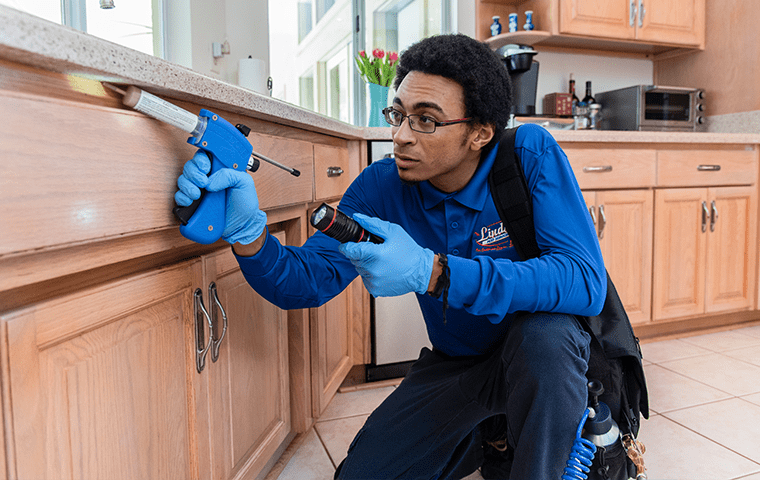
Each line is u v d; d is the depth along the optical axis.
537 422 0.79
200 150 0.65
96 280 0.60
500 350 0.91
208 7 2.07
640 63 3.24
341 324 1.69
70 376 0.54
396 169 1.01
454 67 0.76
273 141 1.01
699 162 2.34
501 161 0.90
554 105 2.85
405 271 0.73
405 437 1.04
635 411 0.98
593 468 0.89
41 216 0.46
